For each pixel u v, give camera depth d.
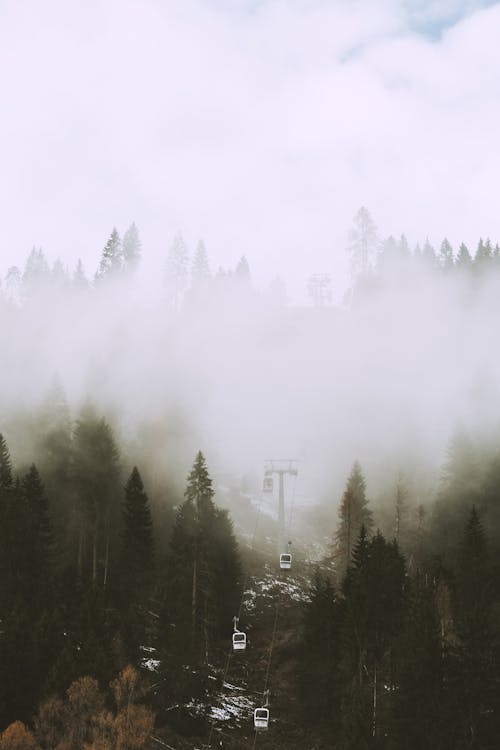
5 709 40.00
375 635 51.31
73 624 48.38
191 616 57.41
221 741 47.47
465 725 39.94
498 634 46.66
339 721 47.81
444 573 58.66
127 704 39.75
